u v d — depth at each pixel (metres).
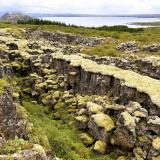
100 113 31.42
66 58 46.56
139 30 125.88
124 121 27.08
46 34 99.06
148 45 70.94
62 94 41.19
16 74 49.66
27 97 42.72
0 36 78.38
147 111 30.17
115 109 31.55
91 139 29.77
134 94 33.78
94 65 42.62
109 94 37.84
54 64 48.62
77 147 27.81
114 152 27.77
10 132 18.28
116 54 64.69
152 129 26.97
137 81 35.44
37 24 134.75
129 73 38.84
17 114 20.89
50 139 26.25
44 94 41.78
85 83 41.22
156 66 47.72
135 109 29.64
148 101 31.84
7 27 110.06
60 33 96.69
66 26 130.75
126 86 34.50
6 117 18.41
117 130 27.81
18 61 52.84
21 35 97.69
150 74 48.00
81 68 42.12
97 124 29.36
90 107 32.94
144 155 25.36
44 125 31.00
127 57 60.25
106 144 28.23
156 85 34.47
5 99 18.66
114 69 41.09
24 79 47.12
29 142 17.28
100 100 35.50
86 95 40.44
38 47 63.16
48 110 38.44
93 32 107.50
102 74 39.22
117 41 84.88
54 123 34.31
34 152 15.34
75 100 38.50
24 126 19.88
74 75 42.38
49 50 60.06
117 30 127.19
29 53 57.34
